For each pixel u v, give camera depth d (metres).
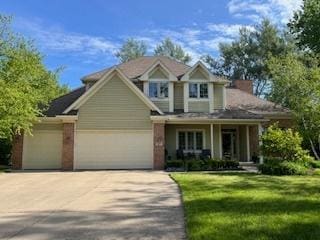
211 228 7.11
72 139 22.95
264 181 14.91
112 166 23.08
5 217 8.66
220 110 26.47
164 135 24.77
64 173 20.09
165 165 22.98
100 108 23.36
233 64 53.31
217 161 22.28
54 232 7.30
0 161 28.09
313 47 15.52
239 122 24.55
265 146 20.33
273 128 21.67
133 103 23.53
